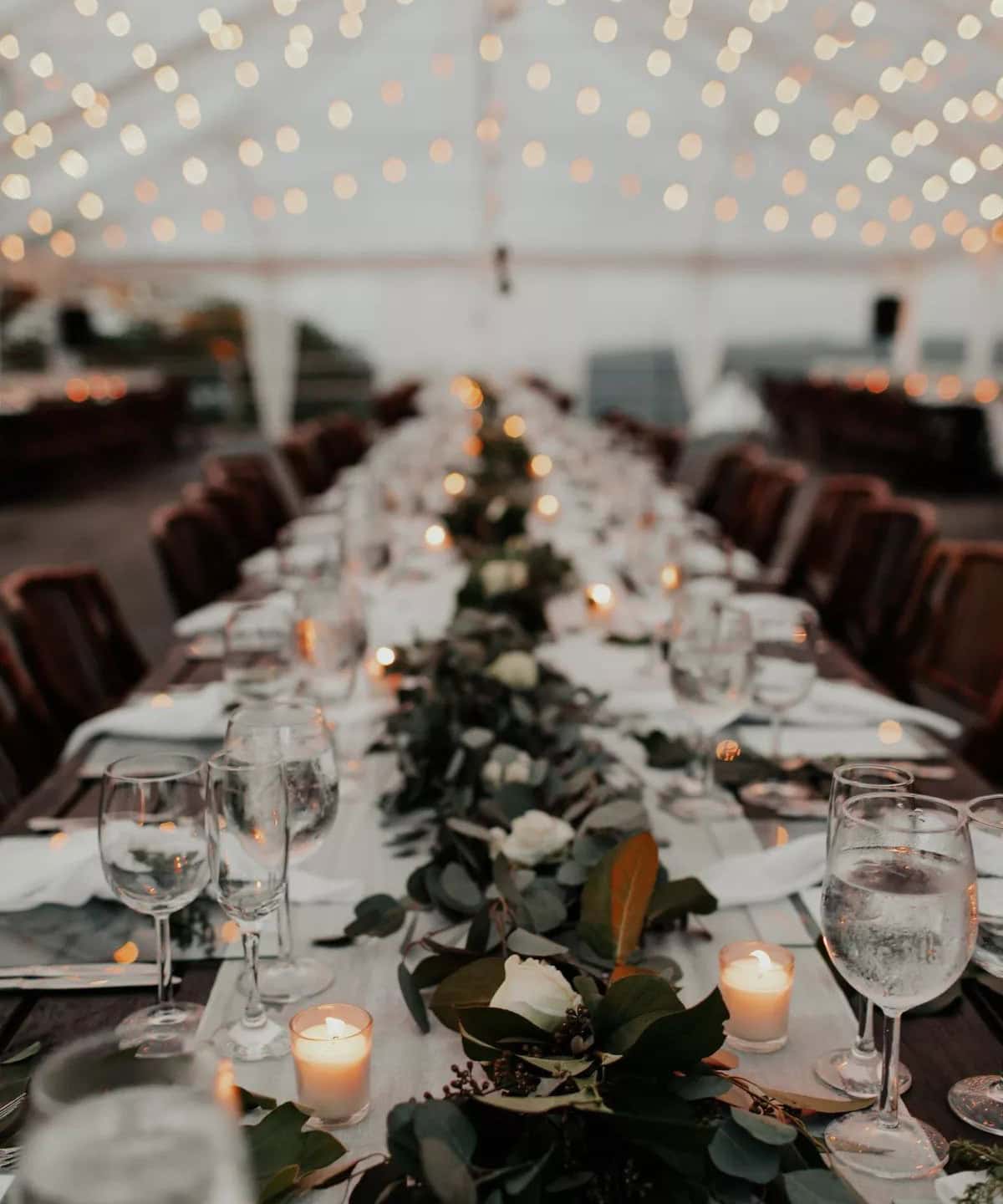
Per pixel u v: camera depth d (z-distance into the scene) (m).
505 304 15.11
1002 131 9.10
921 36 8.02
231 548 3.99
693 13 8.73
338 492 4.84
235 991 1.16
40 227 11.55
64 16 8.15
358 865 1.44
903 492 10.97
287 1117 0.84
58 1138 0.40
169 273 13.89
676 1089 0.82
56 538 8.98
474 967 0.94
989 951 1.00
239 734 1.24
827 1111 0.88
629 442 7.04
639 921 1.06
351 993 1.16
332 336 15.70
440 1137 0.76
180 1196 0.39
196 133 11.20
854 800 0.98
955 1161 0.91
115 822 1.07
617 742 1.88
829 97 9.23
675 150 12.06
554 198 13.45
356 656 1.83
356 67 10.55
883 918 0.87
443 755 1.55
